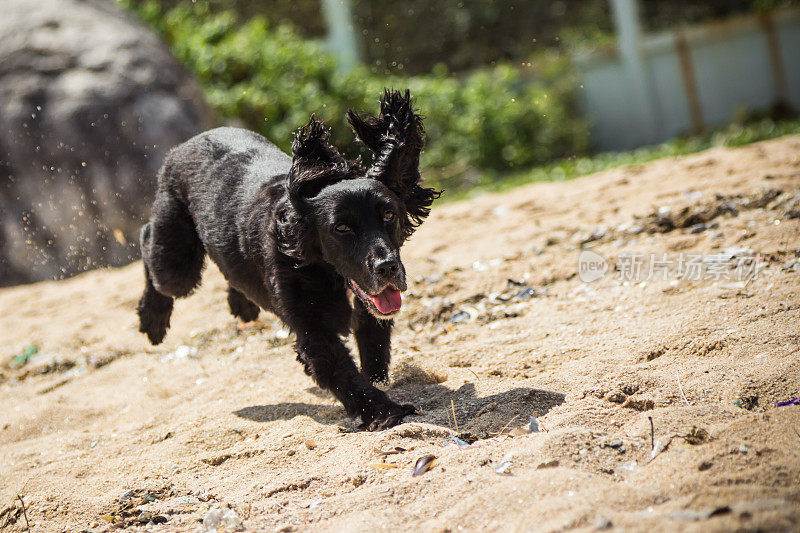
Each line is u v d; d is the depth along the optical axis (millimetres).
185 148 7645
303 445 5906
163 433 6672
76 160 15195
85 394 8477
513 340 7598
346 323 6441
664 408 5402
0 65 15594
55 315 11555
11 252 15289
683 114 23828
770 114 22281
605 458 4805
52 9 16438
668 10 26391
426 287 9656
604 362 6547
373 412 6039
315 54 20797
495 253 10570
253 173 6938
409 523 4434
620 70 23719
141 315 8352
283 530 4578
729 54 23406
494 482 4660
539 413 5719
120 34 16453
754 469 4230
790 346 6117
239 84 19750
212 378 8164
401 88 21094
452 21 25062
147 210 15312
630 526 3760
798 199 9719
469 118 21469
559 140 22641
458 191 19422
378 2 24047
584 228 10758
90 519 5215
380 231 5805
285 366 8117
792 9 22797
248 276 6848
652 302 8000
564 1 26125
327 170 6043
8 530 5273
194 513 5109
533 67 24000
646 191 12211
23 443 7328
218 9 22953
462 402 6203
